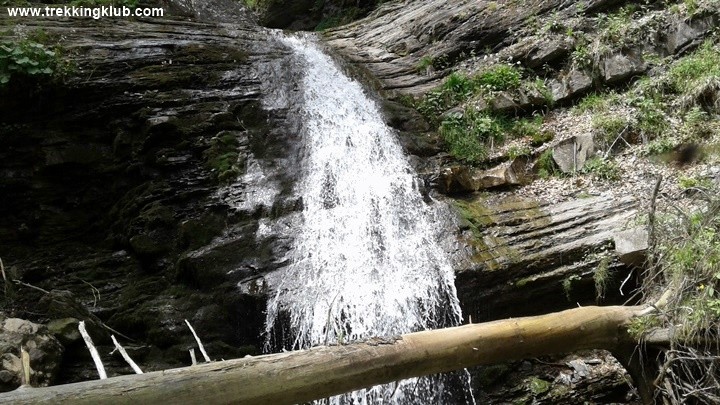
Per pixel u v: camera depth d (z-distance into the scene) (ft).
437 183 24.91
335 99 29.43
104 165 24.68
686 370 15.70
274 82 29.09
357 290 19.97
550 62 29.78
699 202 20.17
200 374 11.33
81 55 26.37
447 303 19.95
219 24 35.47
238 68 29.22
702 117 24.00
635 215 20.81
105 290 21.62
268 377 11.77
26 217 23.63
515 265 20.43
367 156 26.48
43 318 19.42
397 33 38.11
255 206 22.97
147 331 19.88
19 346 16.46
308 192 23.93
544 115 28.55
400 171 25.64
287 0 50.98
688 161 23.11
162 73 27.09
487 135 27.78
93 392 10.57
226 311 19.90
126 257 22.68
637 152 24.44
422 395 18.74
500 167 25.86
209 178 23.93
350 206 23.66
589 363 19.29
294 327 19.22
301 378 12.03
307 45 35.53
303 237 21.77
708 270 15.92
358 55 35.94
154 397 10.86
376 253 21.59
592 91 28.17
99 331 19.40
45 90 24.41
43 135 24.26
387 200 23.94
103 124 25.18
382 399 18.25
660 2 29.17
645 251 18.98
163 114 25.22
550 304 20.53
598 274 19.74
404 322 19.53
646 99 25.80
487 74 29.86
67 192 24.30
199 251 21.29
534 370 19.57
